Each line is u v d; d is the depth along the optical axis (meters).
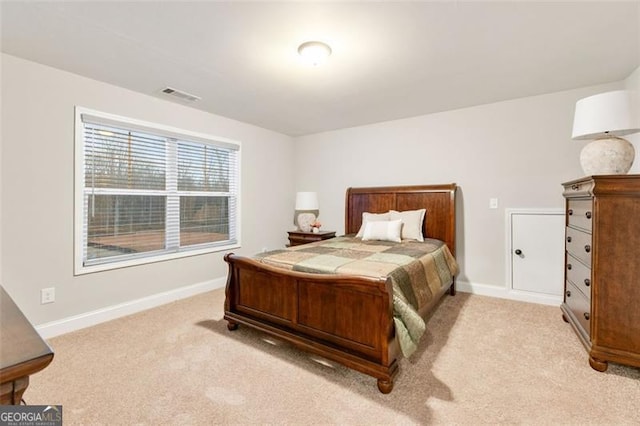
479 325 2.61
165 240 3.30
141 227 3.09
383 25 1.88
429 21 1.84
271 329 2.22
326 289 1.97
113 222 2.87
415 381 1.81
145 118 3.06
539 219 3.18
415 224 3.51
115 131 2.87
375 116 3.86
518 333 2.44
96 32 1.96
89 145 2.70
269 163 4.56
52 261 2.47
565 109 3.03
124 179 2.95
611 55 2.28
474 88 2.93
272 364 2.01
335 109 3.57
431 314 2.86
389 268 2.10
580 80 2.76
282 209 4.80
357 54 2.24
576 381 1.79
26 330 0.76
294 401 1.64
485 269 3.48
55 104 2.47
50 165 2.45
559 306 3.06
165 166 3.29
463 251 3.60
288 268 2.24
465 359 2.05
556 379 1.81
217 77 2.66
